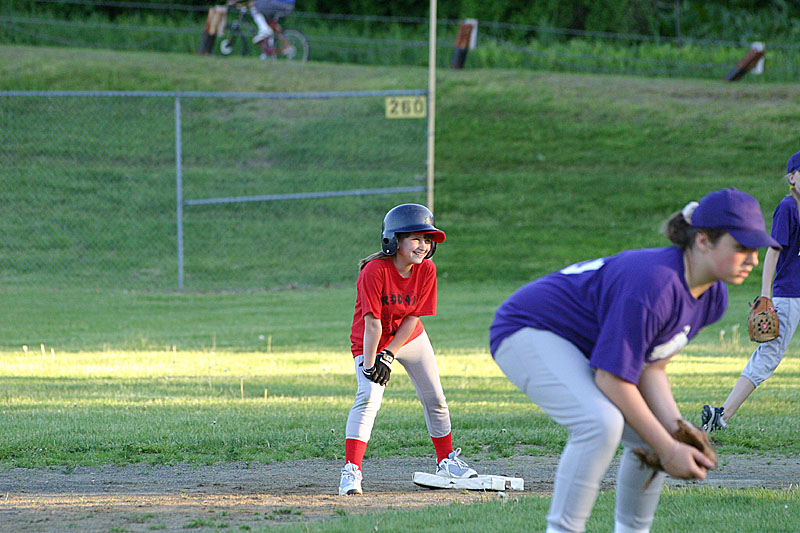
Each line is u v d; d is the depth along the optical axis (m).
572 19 111.81
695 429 11.02
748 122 82.62
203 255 62.91
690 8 118.00
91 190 71.81
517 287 58.66
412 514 14.70
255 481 17.81
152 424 22.42
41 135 79.00
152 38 102.62
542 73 94.81
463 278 60.97
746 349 38.72
